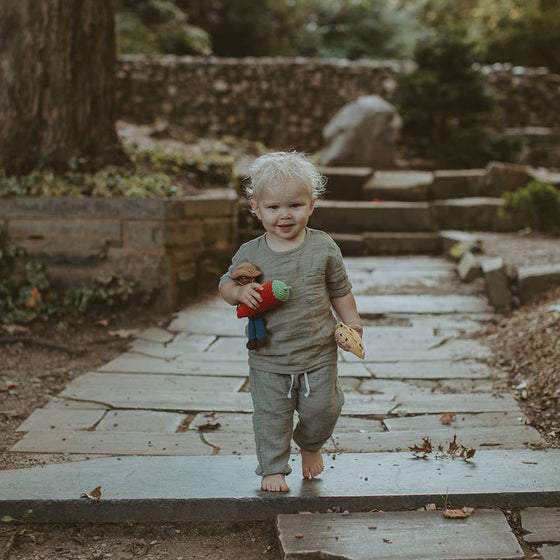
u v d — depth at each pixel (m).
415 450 3.08
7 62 6.51
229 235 7.48
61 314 5.74
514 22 17.25
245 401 3.93
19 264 5.95
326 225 8.77
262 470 2.63
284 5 17.48
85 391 4.07
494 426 3.48
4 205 5.94
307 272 2.51
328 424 2.58
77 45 6.62
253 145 11.12
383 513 2.60
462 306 6.07
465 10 19.66
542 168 11.10
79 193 6.07
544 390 3.86
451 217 8.68
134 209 5.83
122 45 13.60
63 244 5.92
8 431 3.44
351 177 9.37
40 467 2.96
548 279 5.77
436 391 4.09
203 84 11.94
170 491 2.69
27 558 2.39
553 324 4.80
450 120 11.27
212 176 8.07
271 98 11.99
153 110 11.80
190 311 6.08
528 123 12.49
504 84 12.49
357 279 6.99
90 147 6.79
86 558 2.40
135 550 2.46
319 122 12.02
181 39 15.26
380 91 12.08
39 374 4.41
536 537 2.44
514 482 2.74
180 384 4.22
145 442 3.31
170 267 5.98
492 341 5.06
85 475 2.86
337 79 12.09
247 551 2.46
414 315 5.89
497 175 9.28
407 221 8.70
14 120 6.56
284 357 2.51
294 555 2.33
